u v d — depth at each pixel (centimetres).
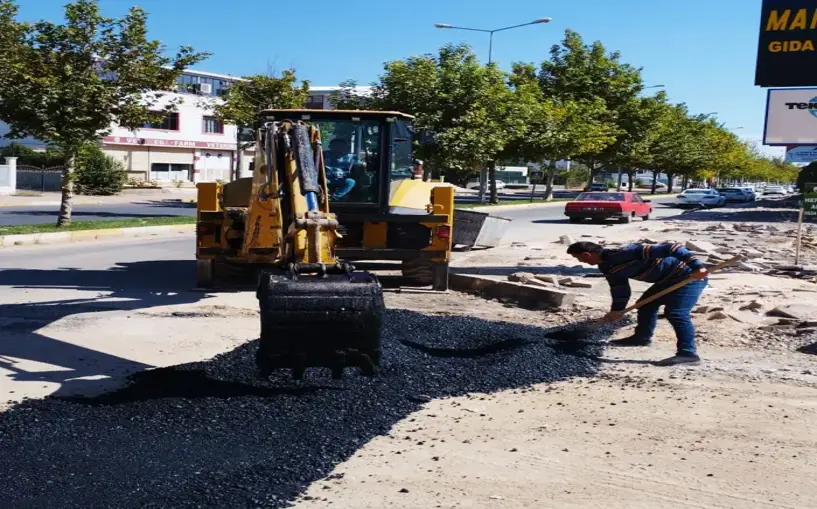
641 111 4838
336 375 572
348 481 462
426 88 3188
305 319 555
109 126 1945
